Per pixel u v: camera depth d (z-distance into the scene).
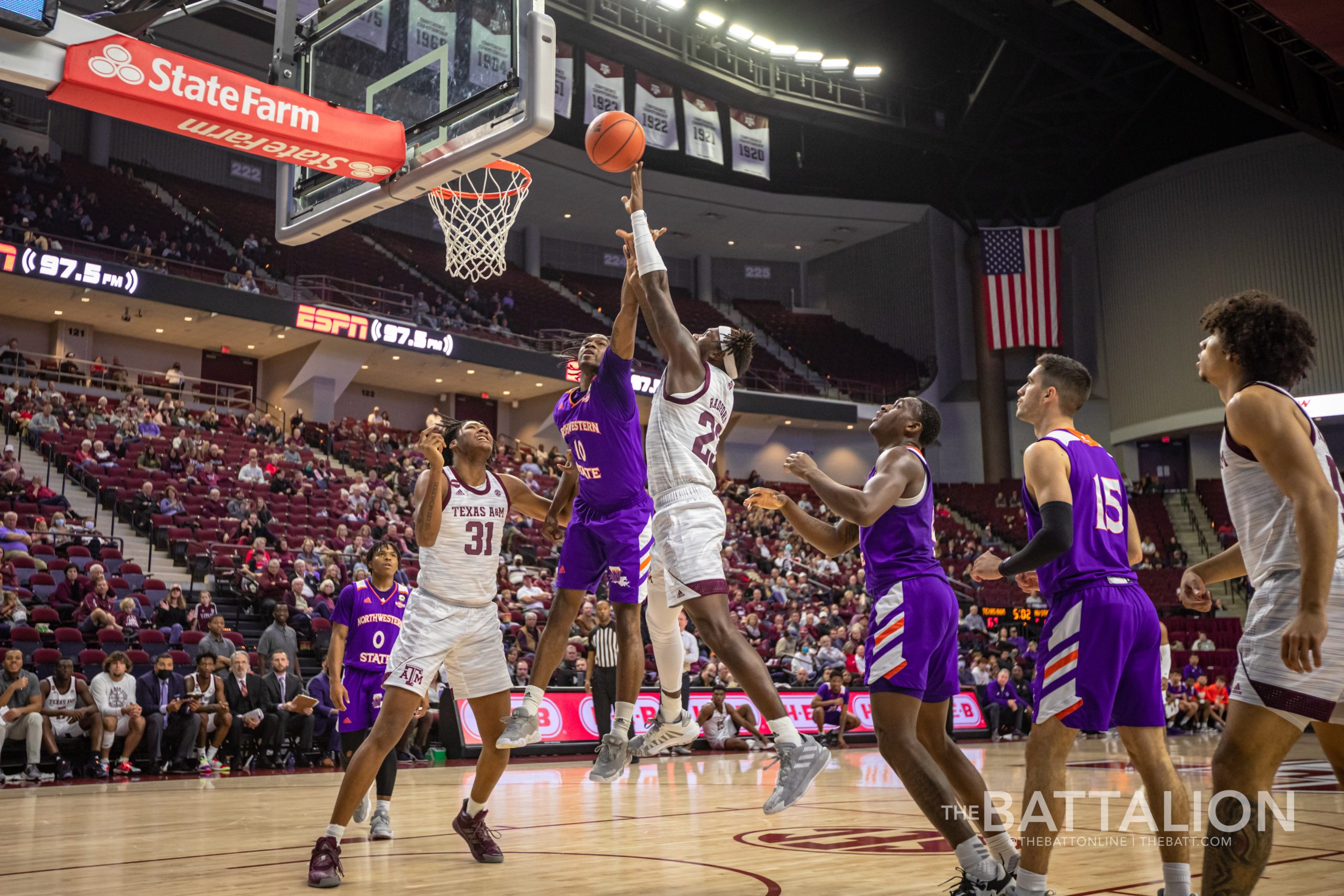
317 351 20.86
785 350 29.41
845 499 3.12
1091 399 28.45
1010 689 15.50
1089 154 27.86
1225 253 26.08
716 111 24.25
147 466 15.43
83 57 4.75
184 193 23.17
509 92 5.13
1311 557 2.31
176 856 4.24
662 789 7.51
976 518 26.62
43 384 18.22
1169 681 17.23
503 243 7.43
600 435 3.82
